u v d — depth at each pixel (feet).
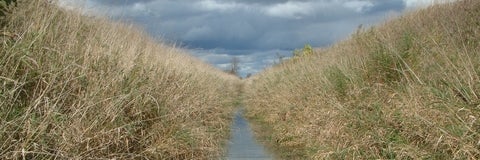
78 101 16.72
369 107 23.03
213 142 25.75
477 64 20.07
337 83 28.35
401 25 36.96
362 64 27.96
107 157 16.67
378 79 26.17
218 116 36.63
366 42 34.14
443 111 17.42
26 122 14.14
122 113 17.97
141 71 21.94
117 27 28.96
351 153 19.60
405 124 18.57
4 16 18.29
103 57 20.25
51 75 16.43
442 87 19.48
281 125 33.88
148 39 33.45
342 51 39.14
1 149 13.39
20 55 16.20
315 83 33.27
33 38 17.42
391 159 17.44
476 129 15.75
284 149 27.94
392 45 27.73
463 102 17.44
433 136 16.85
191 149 21.12
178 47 36.78
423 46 26.04
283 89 42.27
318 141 24.06
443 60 22.95
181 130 21.31
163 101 22.12
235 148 28.78
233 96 75.46
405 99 19.93
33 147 14.26
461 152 15.21
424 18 36.37
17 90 15.80
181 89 26.04
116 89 18.69
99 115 16.67
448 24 29.71
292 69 49.26
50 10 20.97
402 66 25.45
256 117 47.32
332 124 23.57
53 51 17.88
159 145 19.45
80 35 21.36
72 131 15.21
